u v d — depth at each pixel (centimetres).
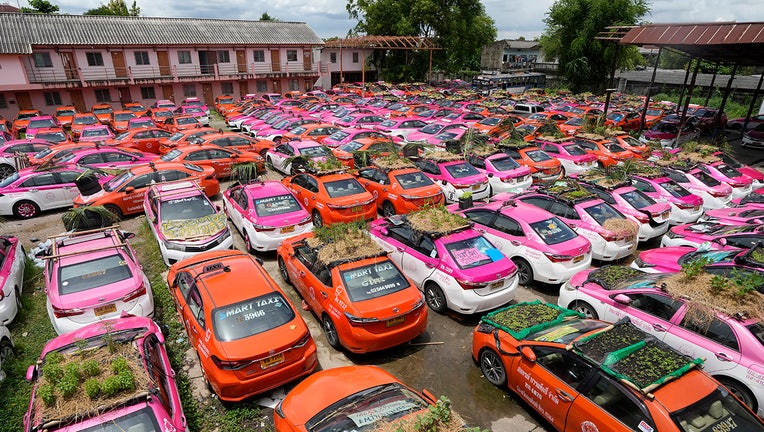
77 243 848
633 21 4475
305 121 2367
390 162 1362
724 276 698
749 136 2500
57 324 706
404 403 494
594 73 4809
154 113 2981
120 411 458
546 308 704
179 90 3991
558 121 2555
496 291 800
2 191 1316
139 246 1141
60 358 512
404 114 2812
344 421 466
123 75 3662
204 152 1634
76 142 2173
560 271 896
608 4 4462
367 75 5541
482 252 830
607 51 4550
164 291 921
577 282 800
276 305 656
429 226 870
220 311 629
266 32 4409
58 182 1402
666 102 3809
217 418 603
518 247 952
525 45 7900
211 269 720
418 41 5059
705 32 1836
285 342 601
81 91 3522
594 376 509
